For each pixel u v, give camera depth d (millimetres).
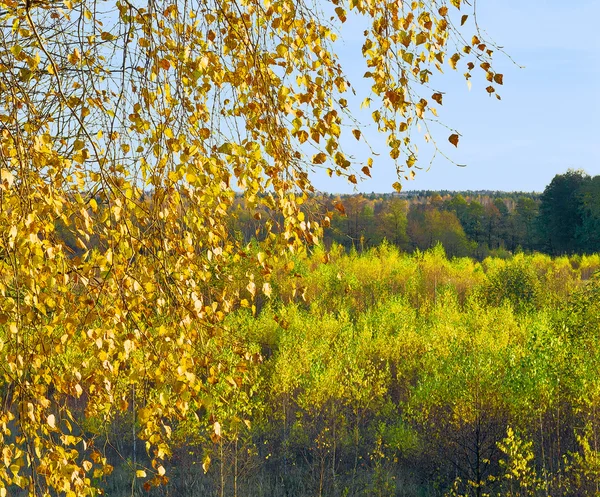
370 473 15539
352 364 17766
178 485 14656
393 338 21719
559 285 38438
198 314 3346
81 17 3375
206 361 3564
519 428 14273
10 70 3168
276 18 3395
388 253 46781
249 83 3389
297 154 3469
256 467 15625
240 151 3305
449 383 14695
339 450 17094
